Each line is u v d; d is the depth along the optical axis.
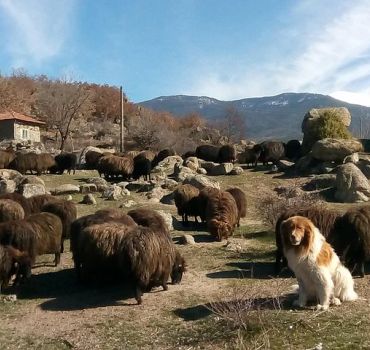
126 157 29.66
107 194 23.16
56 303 10.61
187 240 15.28
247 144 49.75
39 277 12.41
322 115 32.06
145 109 78.00
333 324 8.33
